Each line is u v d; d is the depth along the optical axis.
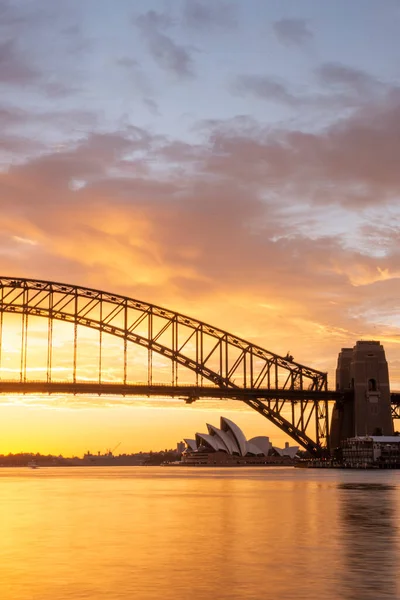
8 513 82.69
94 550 53.22
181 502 99.62
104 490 137.25
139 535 61.59
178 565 47.12
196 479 197.88
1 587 40.91
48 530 65.50
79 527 67.75
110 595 39.00
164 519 75.00
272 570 45.44
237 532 63.25
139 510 86.25
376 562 47.88
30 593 39.44
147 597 38.56
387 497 105.56
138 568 46.16
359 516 76.12
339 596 38.78
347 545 54.88
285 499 103.00
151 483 173.12
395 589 40.34
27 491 134.25
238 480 184.00
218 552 52.03
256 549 53.19
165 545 55.59
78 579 42.97
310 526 67.19
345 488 133.12
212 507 90.00
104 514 81.06
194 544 55.94
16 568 46.25
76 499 107.75
